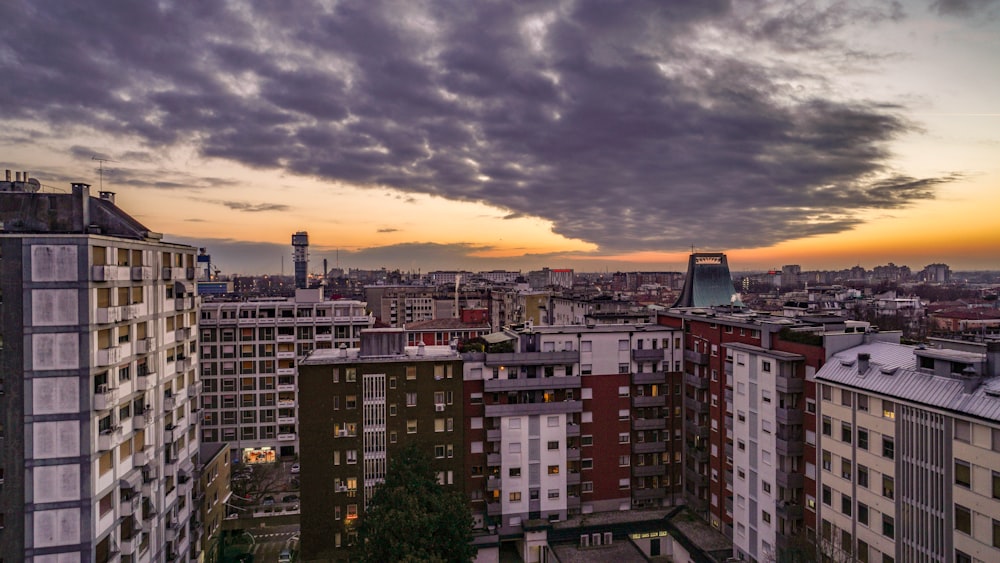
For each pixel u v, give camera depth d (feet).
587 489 260.21
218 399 364.79
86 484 136.36
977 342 177.99
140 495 158.40
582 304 487.61
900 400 158.51
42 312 134.41
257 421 367.04
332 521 228.63
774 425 205.05
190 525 203.00
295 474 332.80
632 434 264.93
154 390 172.14
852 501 175.52
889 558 162.40
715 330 249.14
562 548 236.02
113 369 147.43
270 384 368.89
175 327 189.37
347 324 374.02
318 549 227.40
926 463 151.53
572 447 256.73
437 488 208.54
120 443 150.20
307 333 372.99
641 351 263.08
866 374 174.70
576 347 258.98
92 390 138.10
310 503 228.02
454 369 239.09
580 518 254.27
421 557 171.01
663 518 254.27
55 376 135.03
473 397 247.50
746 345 226.79
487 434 246.27
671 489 269.64
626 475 264.52
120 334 152.76
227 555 239.30
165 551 178.60
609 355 262.26
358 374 231.71
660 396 267.59
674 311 297.12
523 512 249.55
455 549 187.11
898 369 167.84
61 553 134.82
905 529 157.38
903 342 208.64
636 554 231.91
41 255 134.51
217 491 240.12
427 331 434.30
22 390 133.59
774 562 199.93
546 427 251.19
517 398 251.39
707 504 254.27
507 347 256.52
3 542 132.26
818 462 189.78
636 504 265.54
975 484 138.82
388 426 233.55
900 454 159.33
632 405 264.52
